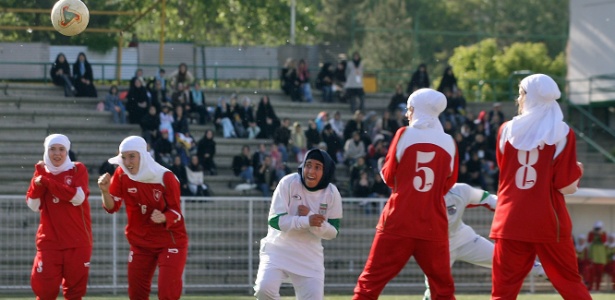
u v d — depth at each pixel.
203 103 61.88
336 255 44.97
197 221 43.94
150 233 25.64
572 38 75.00
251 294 42.69
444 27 113.62
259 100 67.44
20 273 43.38
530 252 23.09
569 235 22.94
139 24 107.19
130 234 25.92
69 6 29.31
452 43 93.94
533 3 117.00
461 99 63.41
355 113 61.69
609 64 71.62
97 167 55.84
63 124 58.94
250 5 113.19
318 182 23.25
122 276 43.12
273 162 54.25
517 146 22.98
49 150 26.69
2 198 41.53
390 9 102.06
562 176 22.73
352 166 54.12
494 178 57.59
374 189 52.22
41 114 59.75
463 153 56.16
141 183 25.23
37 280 26.66
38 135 58.34
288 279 24.16
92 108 61.81
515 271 23.12
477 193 29.20
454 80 63.91
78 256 26.81
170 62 72.75
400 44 89.81
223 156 59.00
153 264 26.08
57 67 62.72
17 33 81.75
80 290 27.08
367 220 45.41
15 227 43.62
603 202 52.22
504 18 116.62
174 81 62.88
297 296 23.70
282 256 23.55
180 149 54.31
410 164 23.19
